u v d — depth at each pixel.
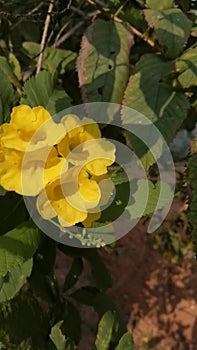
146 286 1.37
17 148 0.48
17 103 0.61
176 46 0.63
